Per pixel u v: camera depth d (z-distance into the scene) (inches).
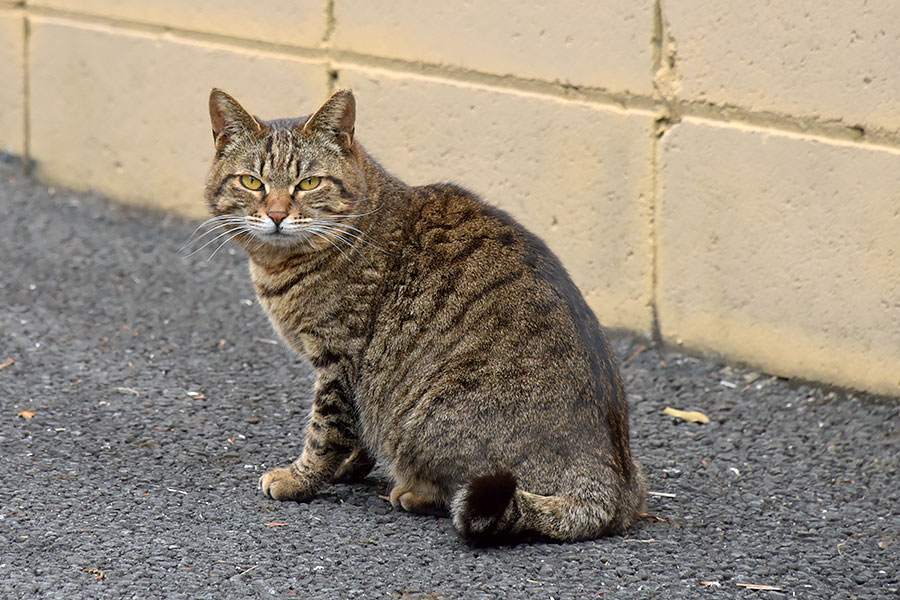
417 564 319.3
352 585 307.7
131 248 585.9
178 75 595.2
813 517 358.6
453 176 526.6
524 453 330.6
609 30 470.3
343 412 357.1
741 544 338.3
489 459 332.5
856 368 435.8
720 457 402.3
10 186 652.7
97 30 614.9
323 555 323.3
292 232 350.0
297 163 351.9
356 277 355.3
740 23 439.2
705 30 448.5
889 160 413.4
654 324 486.9
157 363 464.4
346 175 358.0
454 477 339.0
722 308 465.7
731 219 455.5
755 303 456.8
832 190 428.8
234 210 361.1
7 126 662.5
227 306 526.9
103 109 625.9
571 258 501.0
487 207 367.6
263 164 352.5
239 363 468.8
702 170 458.3
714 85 450.6
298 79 561.3
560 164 494.3
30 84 648.4
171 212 618.8
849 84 418.9
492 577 313.1
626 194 479.8
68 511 343.0
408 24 524.1
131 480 365.7
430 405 338.3
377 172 372.5
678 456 402.6
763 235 448.8
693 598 306.3
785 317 450.3
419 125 531.5
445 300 347.6
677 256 472.7
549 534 329.7
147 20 600.7
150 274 557.6
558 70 487.2
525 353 337.1
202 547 325.7
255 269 370.0
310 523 343.3
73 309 515.8
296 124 366.6
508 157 508.4
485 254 352.8
